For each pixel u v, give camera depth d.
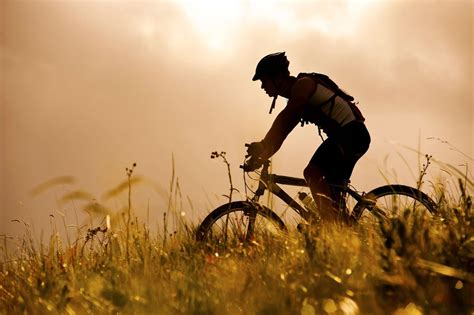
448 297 3.43
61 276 5.32
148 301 3.96
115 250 5.68
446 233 4.30
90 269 5.57
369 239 4.57
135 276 4.73
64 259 5.97
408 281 3.55
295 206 6.39
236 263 4.87
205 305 3.79
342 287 3.75
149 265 4.95
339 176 6.68
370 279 3.79
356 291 3.71
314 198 6.42
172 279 4.47
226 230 6.27
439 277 3.61
